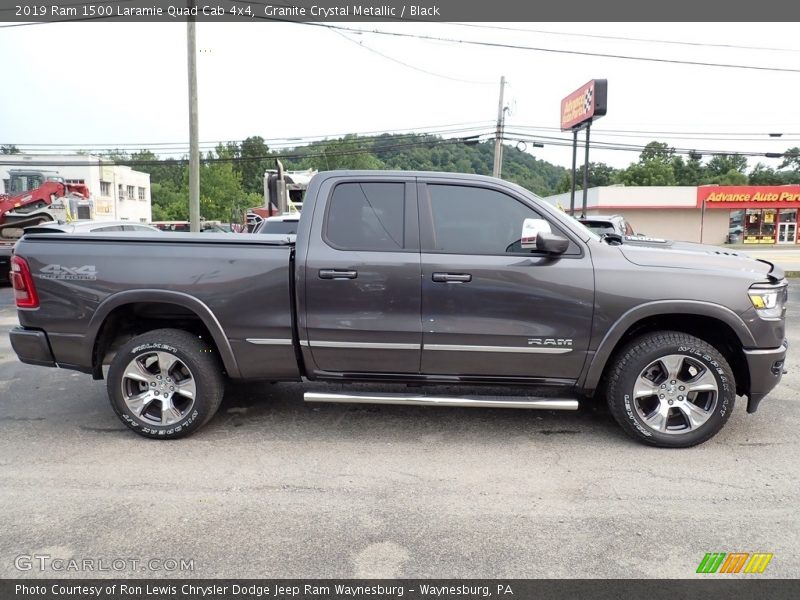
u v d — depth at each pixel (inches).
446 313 154.6
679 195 1461.6
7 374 234.1
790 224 1477.6
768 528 117.1
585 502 127.9
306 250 156.7
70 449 157.5
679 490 133.4
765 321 150.6
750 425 174.6
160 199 2955.2
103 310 159.9
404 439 164.4
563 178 2967.5
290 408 190.5
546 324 153.4
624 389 154.8
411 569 103.8
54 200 791.7
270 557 107.3
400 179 159.5
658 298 150.3
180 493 132.0
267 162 3021.7
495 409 189.8
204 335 173.5
